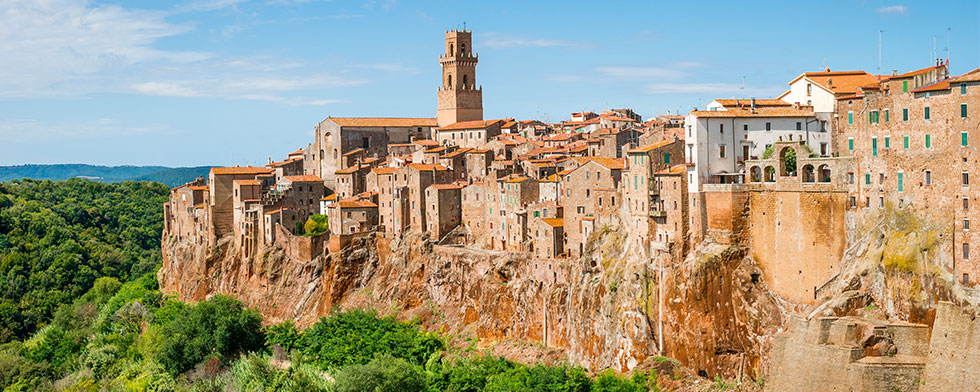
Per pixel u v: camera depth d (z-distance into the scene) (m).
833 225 154.62
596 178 198.25
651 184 179.25
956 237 137.00
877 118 149.38
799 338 148.00
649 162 179.12
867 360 139.50
